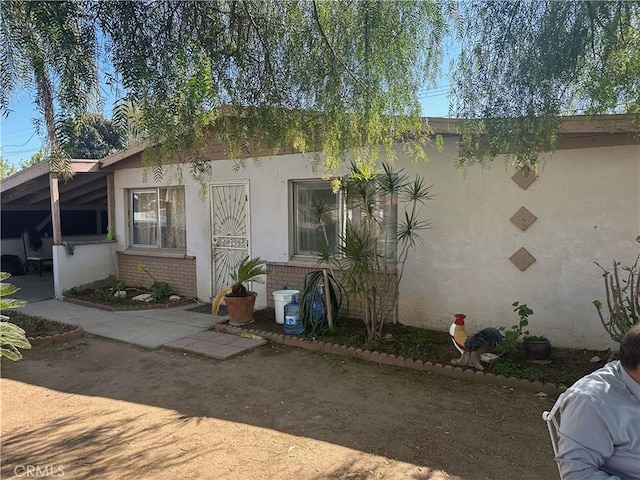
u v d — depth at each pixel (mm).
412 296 6527
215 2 3400
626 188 5105
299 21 3723
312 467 3285
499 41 3707
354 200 6270
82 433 3811
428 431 3816
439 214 6223
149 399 4508
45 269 13523
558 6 3508
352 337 6090
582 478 1651
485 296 5992
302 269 7488
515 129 3729
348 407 4289
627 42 3473
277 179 7691
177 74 3189
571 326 5492
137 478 3156
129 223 10148
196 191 8797
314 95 3811
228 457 3424
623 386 1772
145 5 3059
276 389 4730
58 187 9820
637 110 3666
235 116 3760
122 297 9102
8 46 2639
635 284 5031
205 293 8859
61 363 5566
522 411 4184
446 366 5086
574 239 5410
